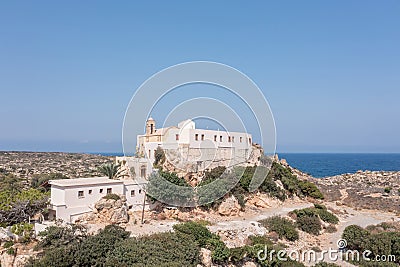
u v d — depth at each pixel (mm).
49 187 55688
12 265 36594
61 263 32781
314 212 57938
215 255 39438
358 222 59906
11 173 110938
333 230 54688
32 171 120188
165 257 35844
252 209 60812
